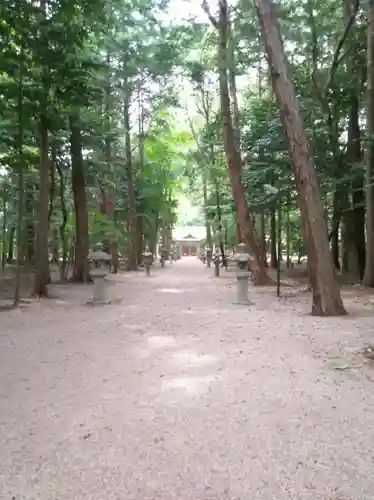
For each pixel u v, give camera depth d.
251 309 12.73
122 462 3.85
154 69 24.48
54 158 21.09
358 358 7.22
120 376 6.35
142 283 21.66
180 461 3.86
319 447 4.11
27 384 6.00
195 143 39.28
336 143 17.69
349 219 21.23
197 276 26.14
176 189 50.66
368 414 4.90
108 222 26.55
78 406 5.18
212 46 22.55
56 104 14.64
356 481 3.54
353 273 20.88
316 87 17.42
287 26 17.50
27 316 11.62
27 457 3.96
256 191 19.53
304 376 6.31
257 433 4.41
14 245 38.81
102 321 10.97
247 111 21.95
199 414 4.91
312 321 10.55
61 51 12.57
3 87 12.70
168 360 7.23
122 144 35.59
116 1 16.98
